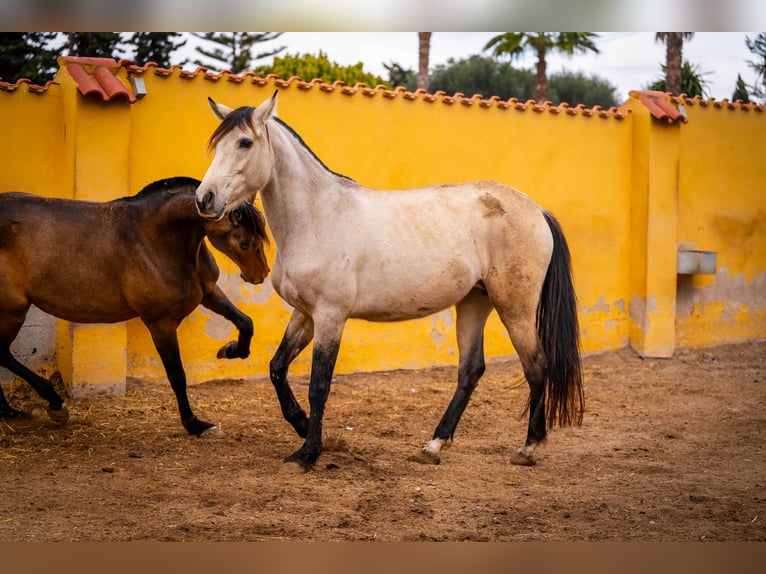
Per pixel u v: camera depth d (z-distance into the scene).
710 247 10.62
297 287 5.16
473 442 6.18
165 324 5.93
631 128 9.99
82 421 6.39
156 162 7.61
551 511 4.51
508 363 9.38
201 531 4.05
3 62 16.25
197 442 5.92
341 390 8.00
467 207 5.46
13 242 5.77
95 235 5.81
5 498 4.52
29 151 7.28
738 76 18.70
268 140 5.04
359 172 8.54
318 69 19.75
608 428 6.71
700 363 9.81
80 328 7.10
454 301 5.45
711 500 4.75
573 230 9.70
